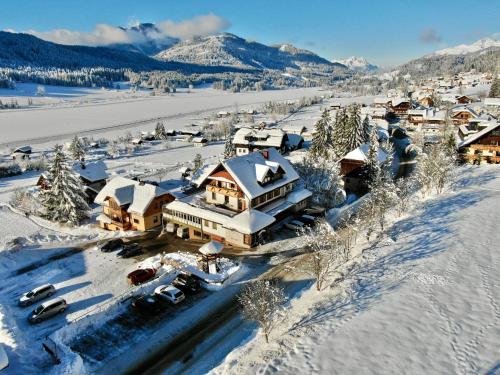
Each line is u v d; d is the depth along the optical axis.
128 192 60.50
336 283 39.00
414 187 69.06
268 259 47.44
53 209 63.97
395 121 156.88
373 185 63.66
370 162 71.50
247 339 32.59
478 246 42.03
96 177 76.06
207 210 55.34
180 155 121.69
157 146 139.00
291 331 31.88
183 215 57.03
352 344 28.48
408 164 89.88
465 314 30.64
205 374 28.83
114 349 32.78
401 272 38.41
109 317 37.12
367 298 34.69
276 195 58.94
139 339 33.88
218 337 33.38
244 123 187.75
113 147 128.25
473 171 75.12
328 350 28.20
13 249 51.75
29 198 71.12
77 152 116.12
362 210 58.22
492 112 149.12
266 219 51.75
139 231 58.97
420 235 46.91
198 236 56.09
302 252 48.69
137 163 110.75
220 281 41.78
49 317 37.72
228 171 54.34
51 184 63.16
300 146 120.31
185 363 30.58
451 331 28.81
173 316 36.88
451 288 34.41
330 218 59.88
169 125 196.38
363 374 25.44
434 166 62.69
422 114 138.50
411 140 113.88
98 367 30.72
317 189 64.50
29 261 50.12
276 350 29.45
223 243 52.91
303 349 28.86
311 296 37.72
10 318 36.78
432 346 27.41
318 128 97.69
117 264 48.66
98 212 69.06
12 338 33.03
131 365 30.77
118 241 53.50
